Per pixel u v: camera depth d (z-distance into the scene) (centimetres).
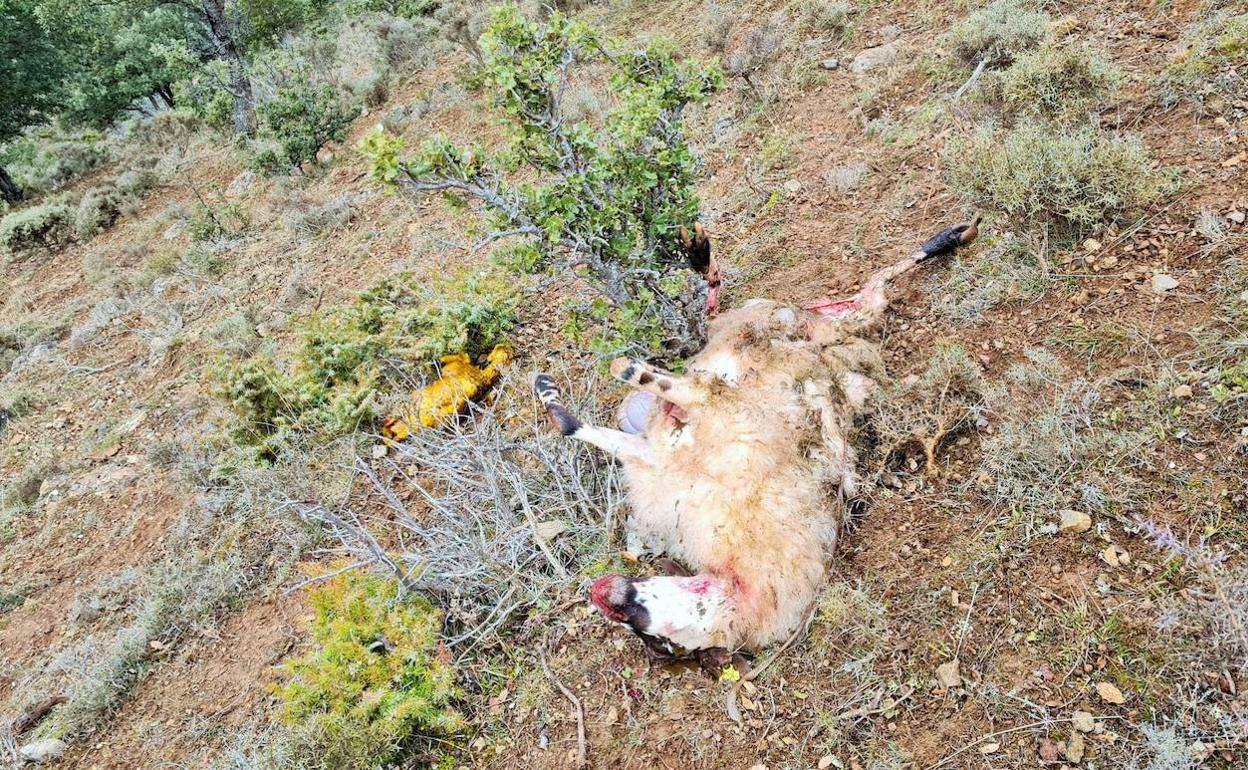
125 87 1827
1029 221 451
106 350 883
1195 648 287
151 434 702
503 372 544
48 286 1140
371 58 1346
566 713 367
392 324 577
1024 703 301
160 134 1659
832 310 456
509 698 381
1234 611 282
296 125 1052
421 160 357
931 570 351
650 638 302
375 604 405
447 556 415
